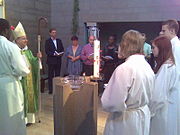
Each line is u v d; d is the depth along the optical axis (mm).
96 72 2674
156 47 2467
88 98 2676
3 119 2945
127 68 1955
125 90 1927
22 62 2947
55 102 2781
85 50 5754
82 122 2729
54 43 6172
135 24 7535
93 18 7406
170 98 2465
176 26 2654
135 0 7031
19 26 3787
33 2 6887
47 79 6707
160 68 2459
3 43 2896
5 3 5770
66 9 7676
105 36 7758
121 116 2045
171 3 6762
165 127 2469
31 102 4035
